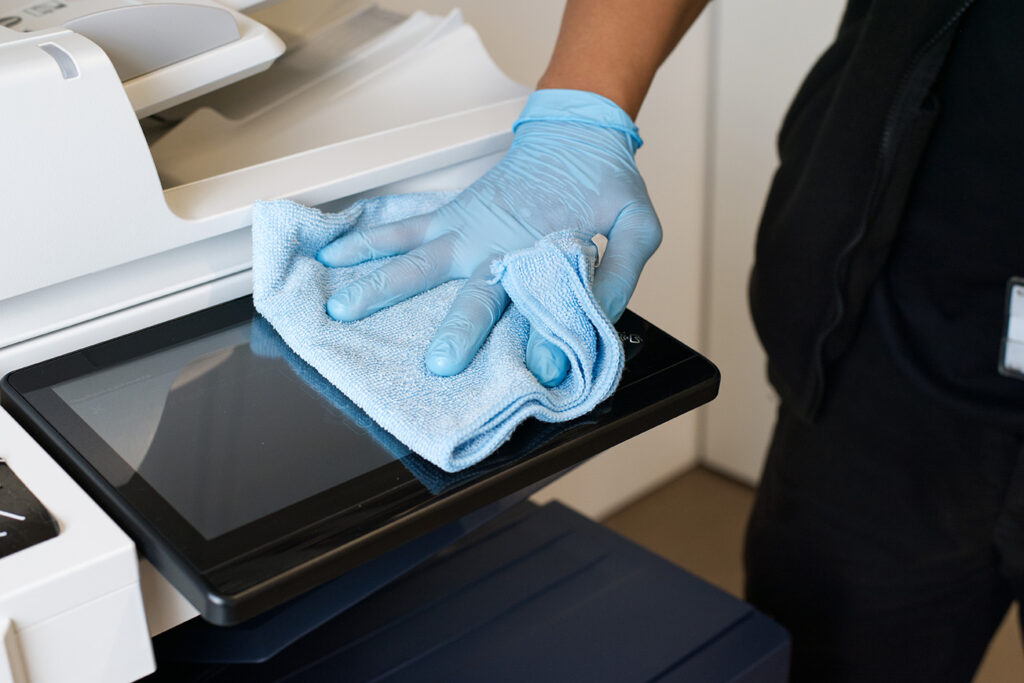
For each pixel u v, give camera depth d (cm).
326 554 43
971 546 94
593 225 70
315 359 56
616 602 79
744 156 155
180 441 51
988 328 84
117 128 54
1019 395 84
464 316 57
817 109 95
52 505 45
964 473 90
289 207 60
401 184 71
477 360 56
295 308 60
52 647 42
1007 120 79
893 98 81
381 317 61
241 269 65
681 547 166
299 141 72
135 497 47
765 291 97
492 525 88
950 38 78
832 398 96
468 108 78
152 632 49
